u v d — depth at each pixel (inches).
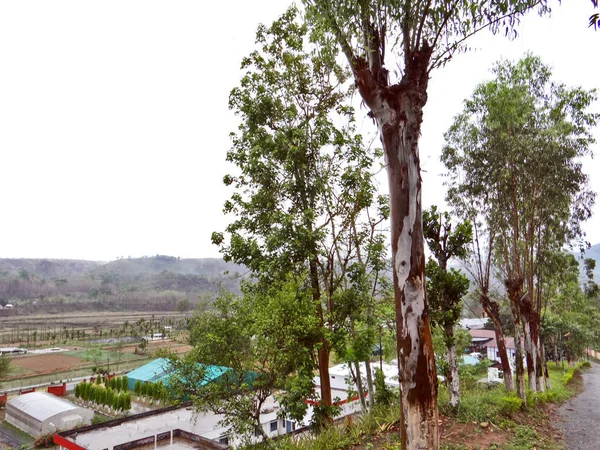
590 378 1156.5
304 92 504.7
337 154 472.1
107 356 2010.3
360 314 455.5
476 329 2165.4
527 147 517.3
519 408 476.1
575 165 542.0
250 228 480.7
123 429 599.8
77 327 3641.7
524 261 598.5
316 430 406.9
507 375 554.9
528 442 355.3
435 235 446.6
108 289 5885.8
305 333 370.9
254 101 487.8
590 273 976.3
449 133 565.6
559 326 1300.4
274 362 360.2
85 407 1121.4
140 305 5172.2
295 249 439.8
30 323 3821.4
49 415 946.1
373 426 366.0
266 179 471.8
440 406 431.2
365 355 430.0
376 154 464.8
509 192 546.6
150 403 1121.4
